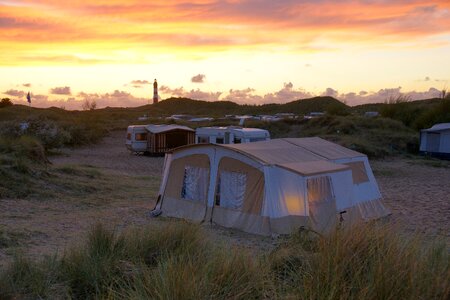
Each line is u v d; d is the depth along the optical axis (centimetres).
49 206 1297
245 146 1291
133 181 1970
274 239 1056
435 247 548
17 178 1483
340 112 4834
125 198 1550
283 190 1138
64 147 3647
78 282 528
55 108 7956
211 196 1252
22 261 561
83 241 765
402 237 554
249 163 1177
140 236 688
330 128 3959
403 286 408
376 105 9931
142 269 517
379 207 1414
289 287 459
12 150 1820
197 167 1302
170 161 1375
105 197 1530
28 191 1412
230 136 2942
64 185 1584
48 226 1027
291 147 1378
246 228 1151
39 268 546
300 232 832
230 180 1221
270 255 588
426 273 436
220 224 1218
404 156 3203
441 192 1861
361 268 451
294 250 619
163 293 419
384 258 450
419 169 2634
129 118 8881
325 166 1229
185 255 581
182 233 687
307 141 1488
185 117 7750
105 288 496
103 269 546
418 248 504
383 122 3994
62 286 514
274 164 1153
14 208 1212
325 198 1177
